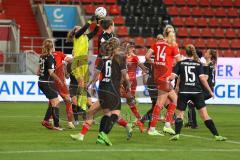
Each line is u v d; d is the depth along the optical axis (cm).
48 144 3253
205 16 9825
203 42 9369
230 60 7238
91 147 3134
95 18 4306
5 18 8994
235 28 9762
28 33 8975
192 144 3372
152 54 4009
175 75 3525
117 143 3347
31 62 7288
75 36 4331
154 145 3281
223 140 3591
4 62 7219
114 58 3203
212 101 7219
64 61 4028
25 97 6981
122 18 9431
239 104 7194
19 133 3853
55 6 9138
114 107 3222
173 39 3841
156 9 9681
